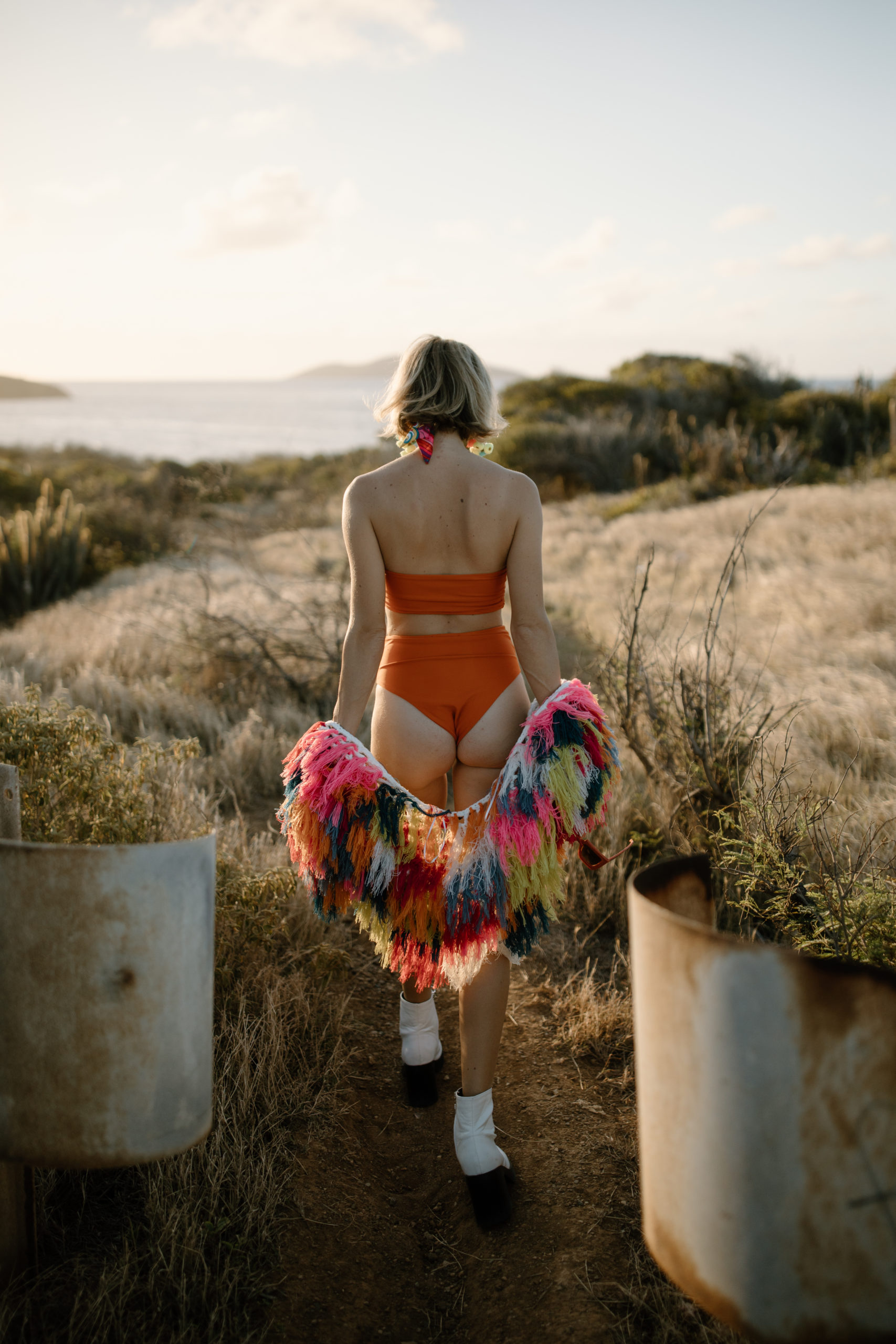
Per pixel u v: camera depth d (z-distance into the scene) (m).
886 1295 1.13
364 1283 1.80
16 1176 1.61
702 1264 1.20
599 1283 1.74
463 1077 2.00
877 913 2.24
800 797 2.91
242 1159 1.95
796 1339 1.15
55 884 1.28
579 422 23.38
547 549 11.64
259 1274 1.74
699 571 8.52
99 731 2.88
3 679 5.14
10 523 12.01
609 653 4.11
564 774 1.92
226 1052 2.28
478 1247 1.90
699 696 3.50
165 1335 1.59
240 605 7.98
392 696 2.06
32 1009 1.31
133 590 10.51
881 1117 1.10
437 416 2.01
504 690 2.06
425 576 2.03
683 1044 1.19
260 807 4.46
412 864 1.98
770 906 2.58
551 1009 2.77
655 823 3.62
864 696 4.50
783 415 22.66
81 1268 1.71
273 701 6.03
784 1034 1.10
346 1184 2.04
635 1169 2.05
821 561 8.23
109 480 20.98
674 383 26.84
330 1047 2.48
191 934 1.34
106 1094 1.31
